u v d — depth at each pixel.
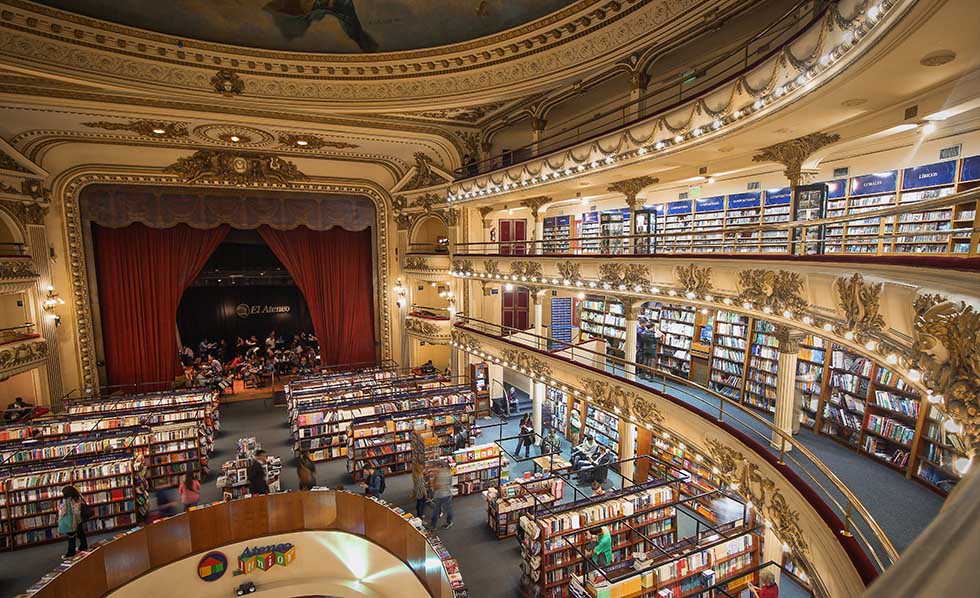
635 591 7.72
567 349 14.66
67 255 17.55
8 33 11.61
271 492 11.05
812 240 7.46
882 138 8.59
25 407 15.74
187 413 13.99
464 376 18.73
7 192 15.54
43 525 10.42
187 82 13.98
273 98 14.84
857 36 5.18
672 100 12.20
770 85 7.04
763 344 10.98
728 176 11.84
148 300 19.52
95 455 11.33
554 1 12.23
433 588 8.09
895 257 4.68
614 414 11.84
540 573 8.93
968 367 3.08
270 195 20.44
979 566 0.72
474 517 11.66
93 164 17.52
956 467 3.22
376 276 22.77
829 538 5.76
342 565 10.14
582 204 17.91
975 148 7.63
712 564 8.45
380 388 16.20
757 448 7.78
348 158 20.19
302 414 13.93
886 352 4.73
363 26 14.01
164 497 10.26
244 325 24.94
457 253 19.31
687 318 13.78
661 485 10.54
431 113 16.27
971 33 4.61
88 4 12.05
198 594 9.35
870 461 7.92
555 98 14.18
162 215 18.89
